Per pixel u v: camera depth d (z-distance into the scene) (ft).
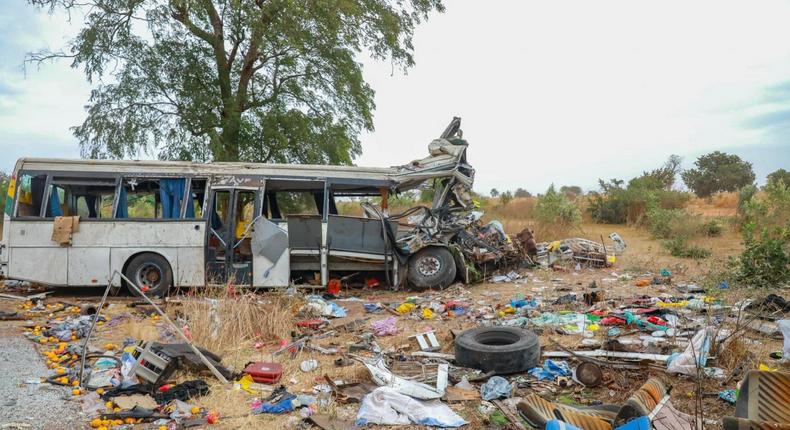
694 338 21.15
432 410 17.67
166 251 35.96
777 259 37.27
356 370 21.48
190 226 36.19
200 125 58.54
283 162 61.77
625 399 18.51
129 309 32.65
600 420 14.82
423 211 40.75
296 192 41.57
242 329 25.98
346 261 38.50
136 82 56.70
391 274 38.99
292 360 23.15
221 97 60.59
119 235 35.86
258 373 20.70
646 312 28.32
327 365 22.50
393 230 38.09
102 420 17.17
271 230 36.29
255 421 17.35
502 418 17.38
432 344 24.91
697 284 36.81
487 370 21.20
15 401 18.66
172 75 58.29
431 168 39.52
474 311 31.58
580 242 47.88
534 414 14.53
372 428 16.84
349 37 59.62
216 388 19.94
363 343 25.16
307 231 36.99
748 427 11.99
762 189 84.07
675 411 15.15
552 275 42.88
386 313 31.91
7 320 30.22
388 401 17.93
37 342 25.93
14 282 40.70
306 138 60.44
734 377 19.60
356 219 37.58
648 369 20.57
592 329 26.35
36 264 35.45
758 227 60.90
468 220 41.88
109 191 38.29
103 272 35.65
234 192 36.99
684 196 90.53
